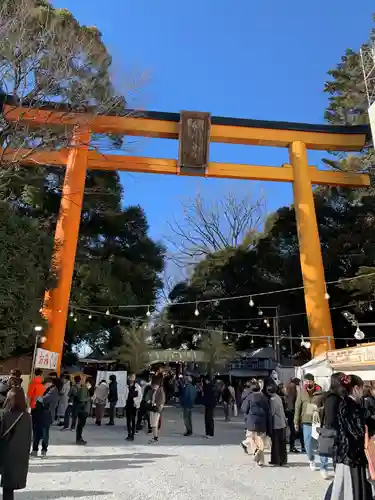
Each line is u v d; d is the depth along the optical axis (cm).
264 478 698
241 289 3234
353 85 2678
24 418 469
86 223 2916
